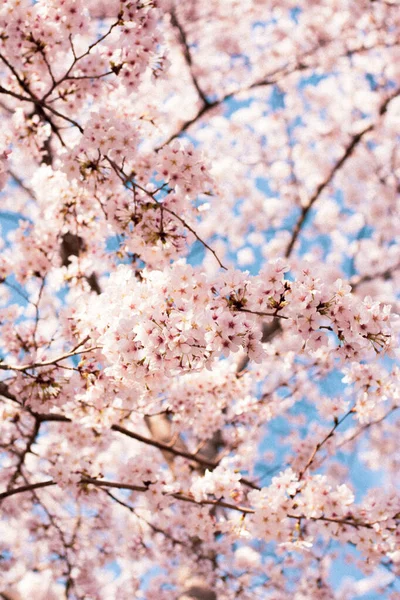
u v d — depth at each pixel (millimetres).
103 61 3877
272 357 4805
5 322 4004
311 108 9312
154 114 4250
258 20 9055
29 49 3641
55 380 3248
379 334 2443
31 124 4039
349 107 9008
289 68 8836
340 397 4434
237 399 4645
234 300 2467
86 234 4230
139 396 3160
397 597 5172
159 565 6438
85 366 2998
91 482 3666
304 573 6602
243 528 3596
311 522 4828
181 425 4434
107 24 6992
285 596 6070
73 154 3451
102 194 3922
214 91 8781
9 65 3584
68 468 3721
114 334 2443
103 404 3326
